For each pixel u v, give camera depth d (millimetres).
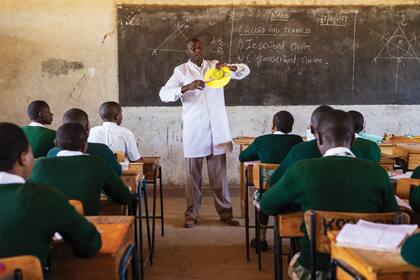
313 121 2592
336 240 1506
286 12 5387
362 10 5445
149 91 5371
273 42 5414
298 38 5430
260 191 3037
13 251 1456
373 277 1313
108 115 3625
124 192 2342
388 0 5453
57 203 1521
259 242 3258
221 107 4176
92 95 5332
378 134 5633
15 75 5238
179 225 4273
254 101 5492
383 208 1958
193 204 4219
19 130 1565
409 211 2186
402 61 5555
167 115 5426
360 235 1519
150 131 5434
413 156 3783
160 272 3219
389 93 5590
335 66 5508
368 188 1901
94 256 1694
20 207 1470
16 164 1541
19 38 5207
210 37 5348
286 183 1981
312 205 1918
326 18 5430
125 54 5312
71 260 1722
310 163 1959
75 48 5266
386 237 1494
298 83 5500
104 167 2264
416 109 5625
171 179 5508
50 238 1539
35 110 3605
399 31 5508
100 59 5297
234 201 5141
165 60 5344
